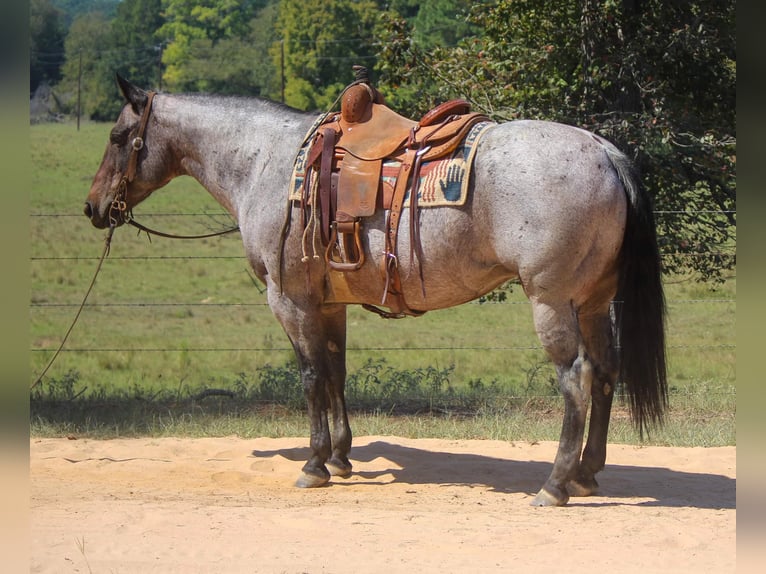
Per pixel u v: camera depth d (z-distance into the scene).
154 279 27.50
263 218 7.38
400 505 6.88
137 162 8.02
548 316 6.38
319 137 7.11
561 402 11.30
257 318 22.53
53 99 70.88
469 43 12.73
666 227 11.54
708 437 9.39
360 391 11.95
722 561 5.23
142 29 76.19
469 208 6.51
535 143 6.40
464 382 14.27
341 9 49.75
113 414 10.62
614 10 11.26
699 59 11.74
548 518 6.31
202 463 8.41
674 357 16.16
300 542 5.66
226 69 62.12
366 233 6.85
